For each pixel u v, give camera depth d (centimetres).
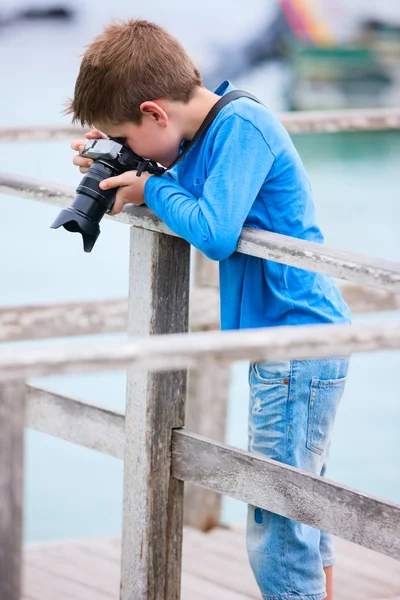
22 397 257
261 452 373
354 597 486
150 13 3728
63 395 409
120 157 366
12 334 547
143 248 373
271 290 363
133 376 377
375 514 324
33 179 408
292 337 264
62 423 409
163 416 376
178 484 384
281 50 3734
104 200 362
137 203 372
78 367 247
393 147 2844
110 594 486
